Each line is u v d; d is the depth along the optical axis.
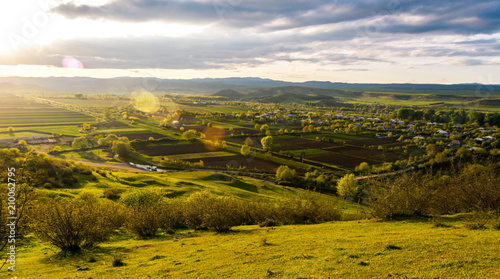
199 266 15.38
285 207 33.72
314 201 34.41
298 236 21.17
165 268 15.60
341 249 15.43
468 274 10.59
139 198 40.66
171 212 34.94
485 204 24.33
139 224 29.92
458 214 24.67
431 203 26.05
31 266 18.66
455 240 15.24
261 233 25.09
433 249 13.84
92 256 19.86
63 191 49.91
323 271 12.38
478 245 13.98
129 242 27.56
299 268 13.06
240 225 33.72
